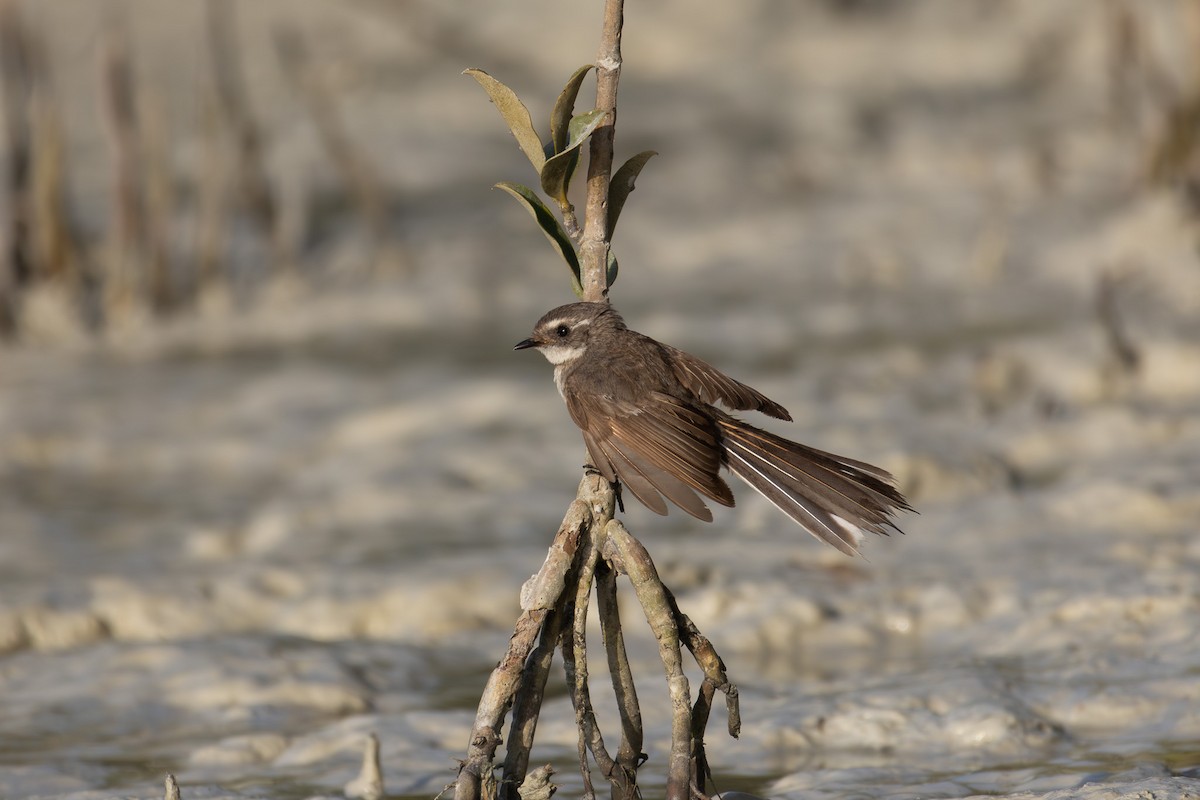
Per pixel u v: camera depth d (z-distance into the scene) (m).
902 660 8.84
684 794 5.47
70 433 16.09
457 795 5.32
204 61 24.08
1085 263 21.64
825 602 9.88
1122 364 16.16
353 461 14.59
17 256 21.20
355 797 6.88
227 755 7.60
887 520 5.47
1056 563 10.30
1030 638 8.94
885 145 30.02
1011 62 34.62
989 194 26.12
